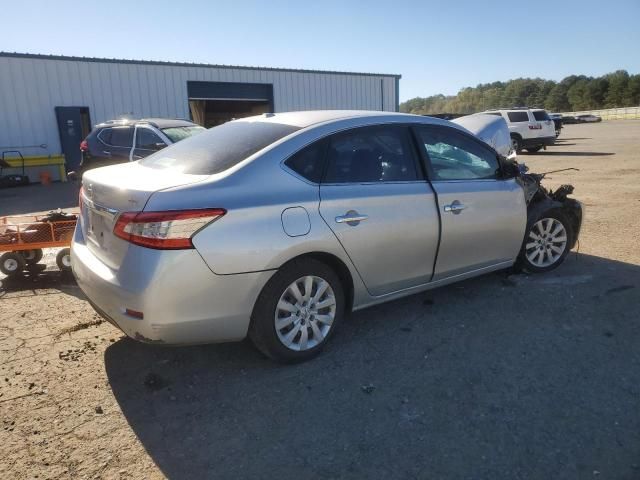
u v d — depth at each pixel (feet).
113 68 59.00
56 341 12.64
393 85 82.17
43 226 17.08
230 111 81.51
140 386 10.57
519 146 65.00
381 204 11.86
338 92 77.05
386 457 8.32
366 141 12.17
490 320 13.28
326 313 11.65
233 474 8.01
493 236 14.34
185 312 9.63
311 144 11.30
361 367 11.12
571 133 117.08
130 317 9.67
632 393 9.91
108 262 10.35
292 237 10.43
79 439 8.89
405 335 12.56
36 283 17.17
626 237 21.07
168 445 8.71
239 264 9.89
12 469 8.13
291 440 8.79
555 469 7.96
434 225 12.80
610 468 7.97
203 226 9.55
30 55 53.98
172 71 63.00
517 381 10.43
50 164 54.49
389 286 12.55
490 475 7.86
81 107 57.31
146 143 31.58
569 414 9.30
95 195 10.90
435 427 9.04
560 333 12.48
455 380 10.52
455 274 13.87
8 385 10.60
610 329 12.64
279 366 11.23
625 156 57.57
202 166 10.87
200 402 9.96
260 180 10.44
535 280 16.02
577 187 34.86
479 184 14.01
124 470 8.12
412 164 12.84
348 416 9.41
